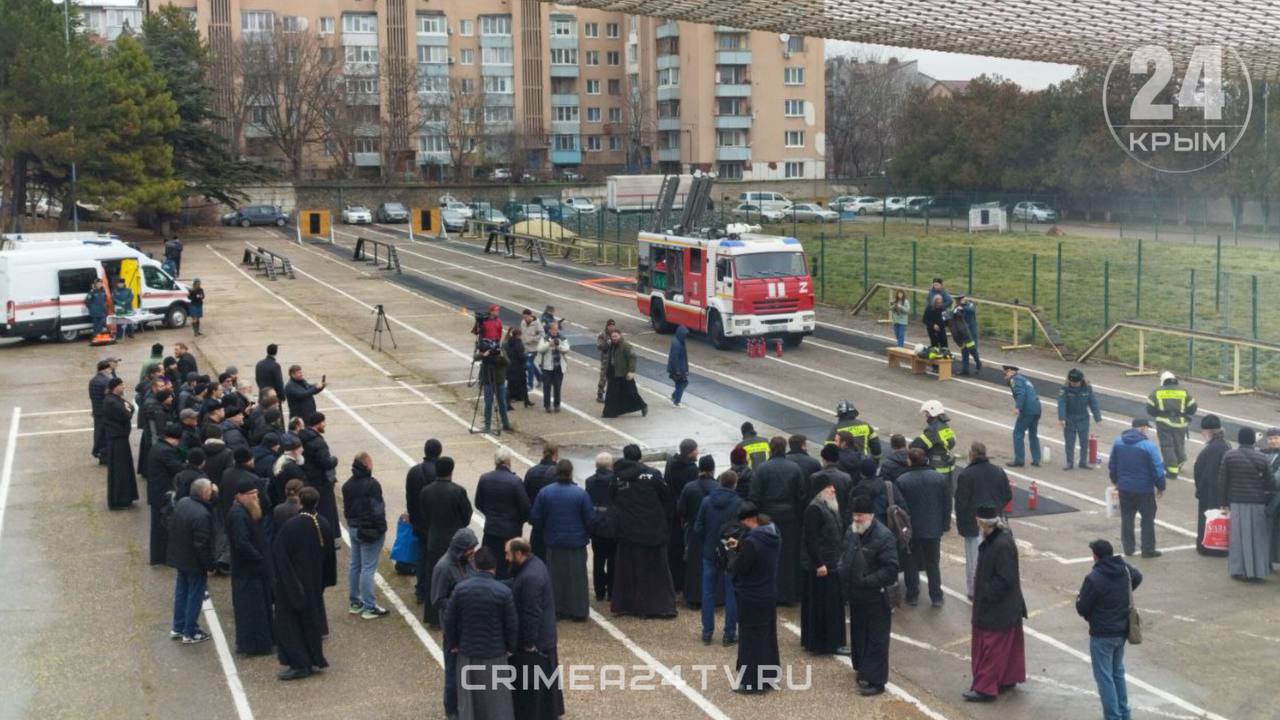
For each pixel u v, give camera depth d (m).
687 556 15.27
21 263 35.81
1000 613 12.52
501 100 114.06
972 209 76.50
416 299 46.19
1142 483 17.12
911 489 15.18
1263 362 32.34
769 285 34.28
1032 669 13.54
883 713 12.31
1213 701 12.69
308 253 63.72
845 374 31.81
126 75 65.88
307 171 105.19
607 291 48.62
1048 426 25.84
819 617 13.84
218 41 103.00
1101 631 11.89
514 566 11.64
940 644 14.23
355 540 14.95
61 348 36.06
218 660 13.83
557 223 73.12
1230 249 61.22
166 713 12.46
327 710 12.50
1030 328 38.34
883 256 61.59
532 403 28.16
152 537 17.03
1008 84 90.25
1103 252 61.22
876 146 119.38
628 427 25.83
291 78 96.12
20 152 57.22
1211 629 14.63
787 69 113.12
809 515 13.71
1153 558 17.30
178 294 38.84
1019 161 86.00
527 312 29.80
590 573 17.16
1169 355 33.75
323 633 13.75
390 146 102.81
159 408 19.48
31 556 17.53
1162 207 78.62
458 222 77.06
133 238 69.31
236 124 97.12
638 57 116.94
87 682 13.23
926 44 36.88
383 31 110.00
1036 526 18.88
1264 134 65.19
